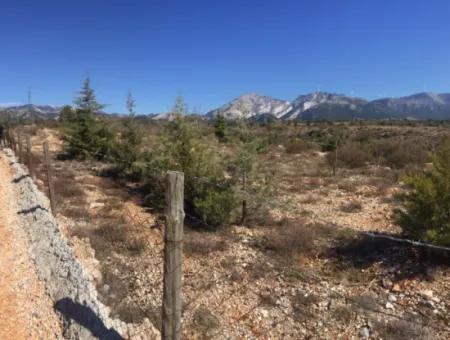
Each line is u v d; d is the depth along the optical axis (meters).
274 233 7.46
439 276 5.39
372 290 5.32
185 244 6.93
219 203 7.95
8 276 5.75
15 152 19.88
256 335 4.46
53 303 4.97
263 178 8.85
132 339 4.03
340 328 4.51
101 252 6.55
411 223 6.08
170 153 9.36
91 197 10.86
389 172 14.55
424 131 33.94
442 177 6.00
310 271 6.01
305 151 22.52
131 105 14.70
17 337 4.32
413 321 4.46
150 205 9.97
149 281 5.68
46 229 7.37
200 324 4.59
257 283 5.65
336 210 9.52
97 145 18.83
